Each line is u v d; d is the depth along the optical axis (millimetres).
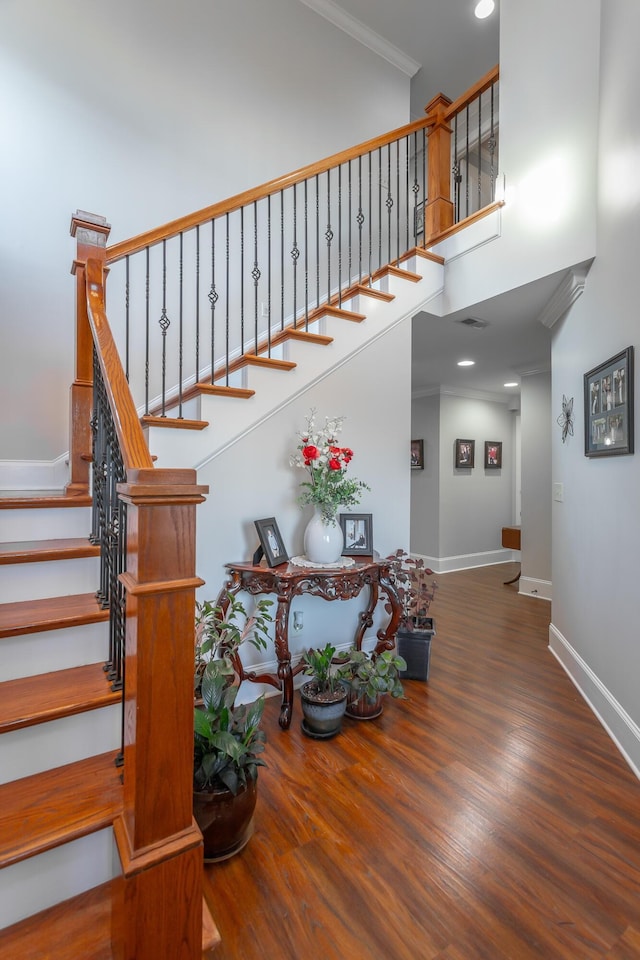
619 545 2129
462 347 4082
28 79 2752
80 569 1671
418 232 4562
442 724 2273
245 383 2514
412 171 4617
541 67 2605
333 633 2873
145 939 885
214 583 2443
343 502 2568
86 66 2920
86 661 1466
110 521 1421
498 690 2645
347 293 3031
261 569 2322
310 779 1850
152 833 906
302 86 3816
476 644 3389
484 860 1460
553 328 3262
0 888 984
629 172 1962
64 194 2852
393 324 3041
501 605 4418
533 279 2652
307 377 2705
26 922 1004
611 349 2205
